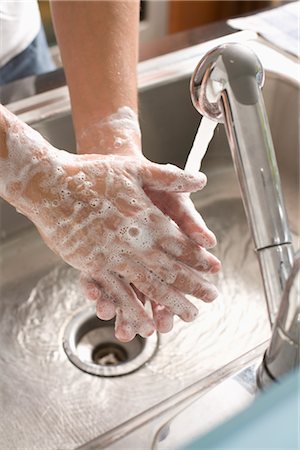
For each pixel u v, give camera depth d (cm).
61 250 51
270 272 39
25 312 72
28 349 68
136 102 61
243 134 40
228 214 84
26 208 51
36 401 62
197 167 51
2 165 50
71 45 61
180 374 65
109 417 61
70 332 70
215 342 68
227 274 76
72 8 60
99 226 49
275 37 80
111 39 60
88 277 51
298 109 76
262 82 42
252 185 41
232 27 82
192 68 77
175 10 172
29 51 83
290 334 30
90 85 59
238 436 18
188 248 50
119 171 50
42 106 71
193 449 18
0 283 75
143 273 50
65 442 58
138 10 63
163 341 68
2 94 72
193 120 80
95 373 65
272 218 40
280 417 19
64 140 73
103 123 58
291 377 20
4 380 64
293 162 79
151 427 33
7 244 77
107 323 71
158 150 81
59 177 50
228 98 41
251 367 35
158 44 80
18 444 58
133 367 66
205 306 72
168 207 53
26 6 79
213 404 33
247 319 71
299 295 30
